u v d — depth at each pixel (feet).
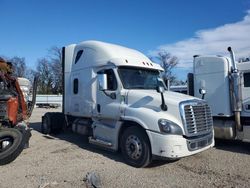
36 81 34.81
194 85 35.60
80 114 34.83
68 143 35.24
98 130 30.63
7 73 32.53
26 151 30.81
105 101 29.99
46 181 21.42
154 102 25.91
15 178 22.15
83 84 34.19
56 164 25.93
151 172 24.07
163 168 25.22
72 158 28.04
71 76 37.19
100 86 28.99
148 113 25.27
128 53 31.89
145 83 30.30
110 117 29.07
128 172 23.90
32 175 22.81
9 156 25.46
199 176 23.12
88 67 33.37
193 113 25.23
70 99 37.45
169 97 25.84
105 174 23.21
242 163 26.78
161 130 24.13
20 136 26.66
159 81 31.40
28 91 39.47
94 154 29.63
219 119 34.17
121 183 21.21
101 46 32.24
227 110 32.89
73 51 37.58
